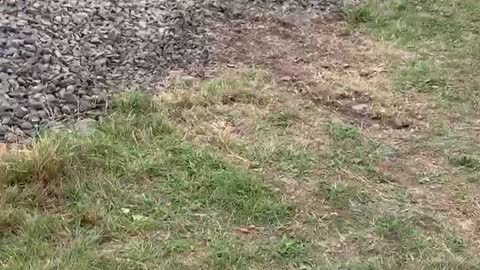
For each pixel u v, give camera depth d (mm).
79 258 2564
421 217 2838
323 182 2967
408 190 2973
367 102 3539
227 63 3770
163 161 2973
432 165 3123
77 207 2748
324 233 2748
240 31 4086
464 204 2918
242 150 3096
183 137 3131
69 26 3764
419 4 4645
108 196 2807
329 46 4055
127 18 3943
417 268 2615
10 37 3512
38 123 3160
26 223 2656
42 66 3416
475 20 4469
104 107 3283
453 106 3547
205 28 4023
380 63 3902
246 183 2898
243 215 2791
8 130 3096
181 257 2615
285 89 3580
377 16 4414
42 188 2785
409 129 3365
